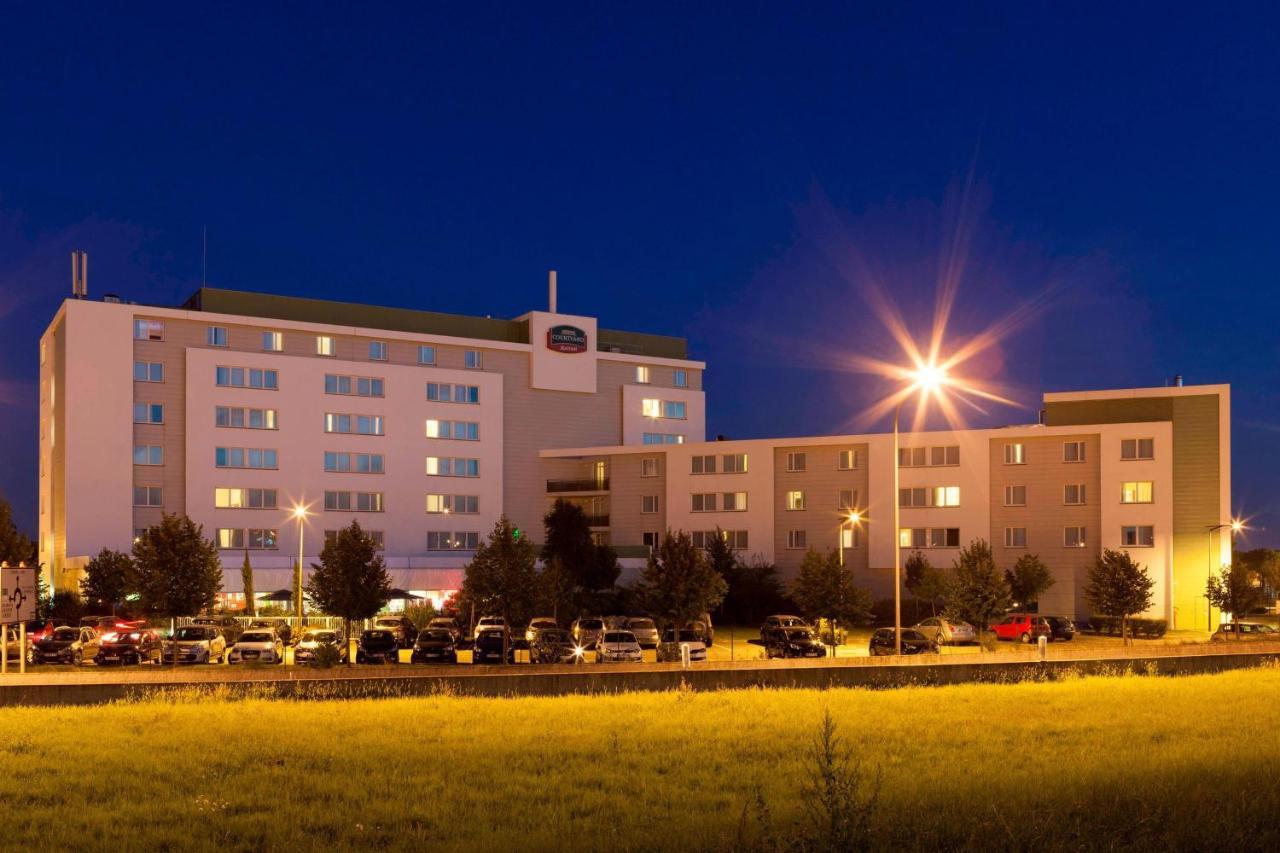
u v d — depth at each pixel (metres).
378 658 41.91
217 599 68.75
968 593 55.66
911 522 74.31
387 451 85.50
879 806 12.51
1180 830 10.79
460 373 88.88
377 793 14.76
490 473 89.12
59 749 18.39
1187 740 18.55
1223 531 69.31
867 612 55.47
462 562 82.50
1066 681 29.92
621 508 84.81
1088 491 71.06
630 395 95.88
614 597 72.88
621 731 20.33
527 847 11.41
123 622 57.16
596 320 95.31
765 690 28.11
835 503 77.06
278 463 81.44
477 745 18.66
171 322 78.94
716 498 80.62
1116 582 57.56
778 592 74.81
